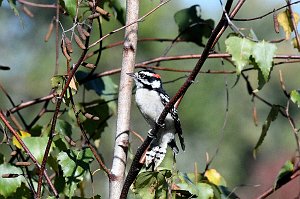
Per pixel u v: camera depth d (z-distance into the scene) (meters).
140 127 24.08
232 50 8.00
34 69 26.22
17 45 26.44
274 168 27.66
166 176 8.69
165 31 23.20
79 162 8.52
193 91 26.52
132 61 8.81
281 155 28.33
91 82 10.63
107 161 23.30
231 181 27.75
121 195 8.10
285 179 9.35
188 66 23.41
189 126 26.95
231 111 27.20
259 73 8.25
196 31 11.13
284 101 28.91
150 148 9.02
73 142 8.71
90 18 7.65
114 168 8.48
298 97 9.19
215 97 26.89
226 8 7.38
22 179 8.62
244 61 7.99
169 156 9.23
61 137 9.01
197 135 27.14
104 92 10.60
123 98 8.70
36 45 26.36
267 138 29.02
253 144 28.19
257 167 27.84
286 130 28.95
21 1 10.46
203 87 26.55
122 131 8.60
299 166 9.28
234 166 27.83
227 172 27.69
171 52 23.47
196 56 10.38
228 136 27.55
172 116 10.99
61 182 8.75
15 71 26.17
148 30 22.95
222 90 26.80
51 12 24.97
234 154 27.88
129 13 8.88
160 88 11.97
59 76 8.06
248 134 27.98
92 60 21.17
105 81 10.73
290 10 9.28
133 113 23.97
